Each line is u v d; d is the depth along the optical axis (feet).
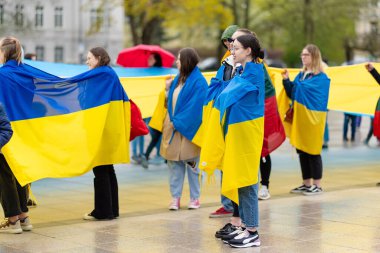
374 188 38.55
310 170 36.47
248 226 24.97
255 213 24.90
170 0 118.21
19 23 128.57
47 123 28.07
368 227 28.25
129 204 34.01
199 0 120.78
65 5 189.06
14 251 24.39
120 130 29.81
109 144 29.60
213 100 27.20
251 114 24.17
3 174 26.84
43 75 28.02
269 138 32.60
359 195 36.01
